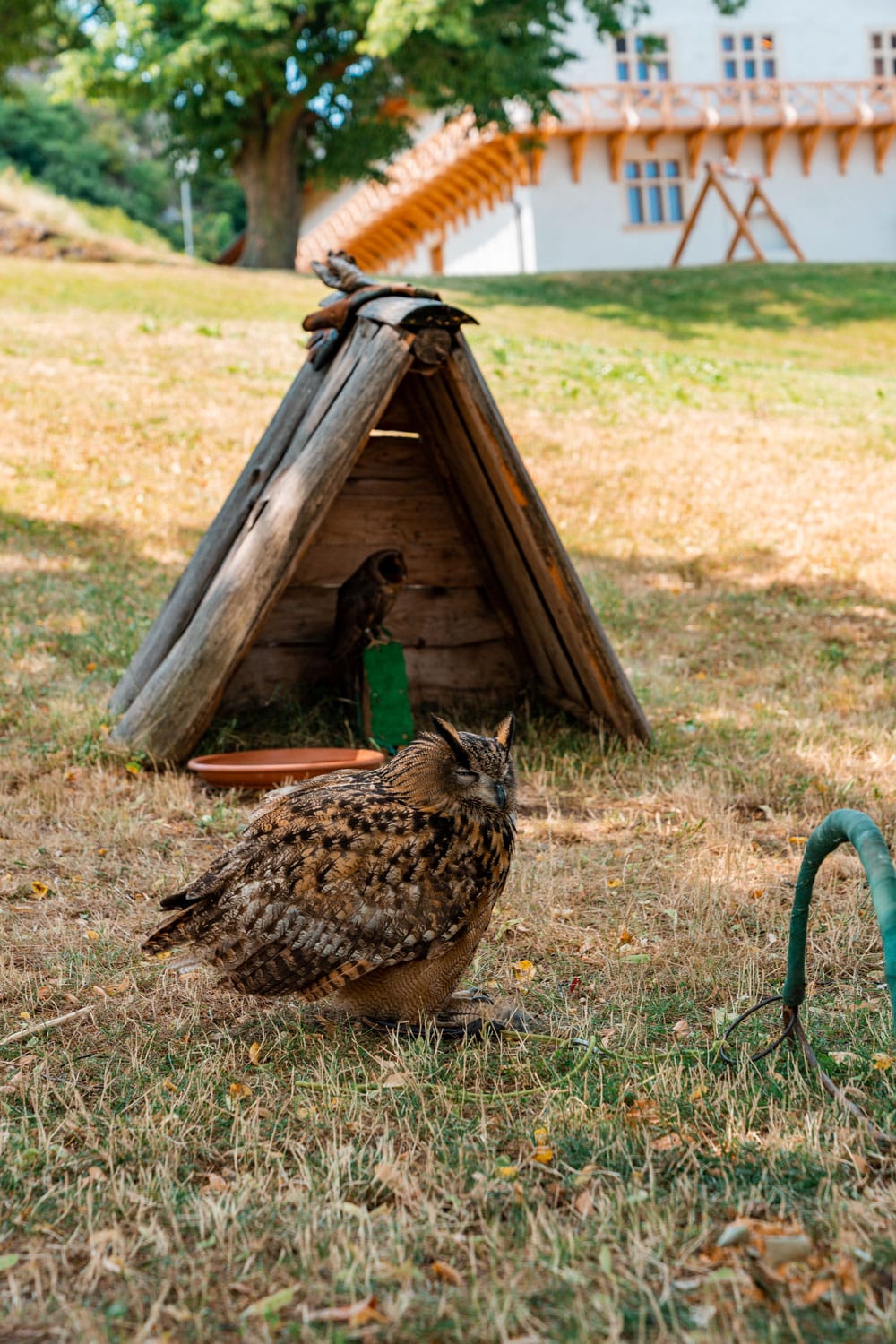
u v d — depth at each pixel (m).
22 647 10.48
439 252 57.50
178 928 4.70
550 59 34.78
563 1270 3.24
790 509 16.20
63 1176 3.84
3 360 20.25
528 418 19.95
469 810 4.49
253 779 7.68
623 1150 3.88
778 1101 4.19
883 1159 3.76
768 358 28.19
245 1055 4.68
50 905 6.16
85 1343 3.01
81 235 33.69
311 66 34.50
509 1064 4.56
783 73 47.69
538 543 8.12
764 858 6.86
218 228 82.81
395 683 8.75
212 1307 3.19
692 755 8.66
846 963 5.49
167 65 32.50
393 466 9.40
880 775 8.23
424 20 29.23
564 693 9.42
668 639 11.91
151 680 8.27
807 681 10.55
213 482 16.23
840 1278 3.18
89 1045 4.79
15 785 7.92
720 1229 3.46
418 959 4.52
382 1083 4.39
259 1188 3.68
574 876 6.56
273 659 9.29
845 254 49.28
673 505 16.38
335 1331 3.05
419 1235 3.46
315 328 8.77
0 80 37.47
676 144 47.53
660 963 5.53
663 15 46.38
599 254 47.19
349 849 4.46
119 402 18.70
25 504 14.89
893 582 13.58
